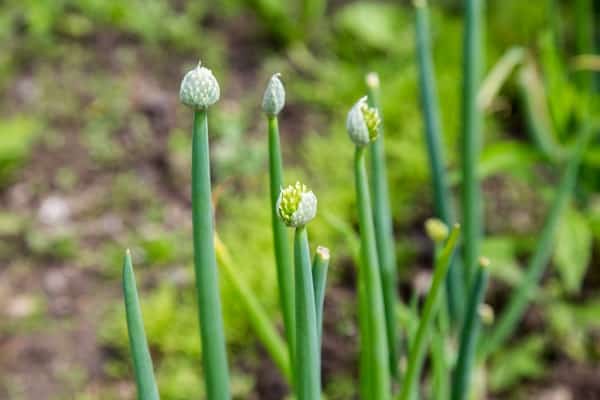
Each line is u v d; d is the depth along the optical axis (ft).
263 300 6.54
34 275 7.26
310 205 3.54
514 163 6.44
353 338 6.43
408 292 6.89
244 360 6.36
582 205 6.85
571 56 8.80
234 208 7.61
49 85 9.27
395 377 4.50
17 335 6.68
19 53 9.65
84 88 9.23
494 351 6.27
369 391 4.25
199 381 6.13
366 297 4.04
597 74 7.11
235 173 8.13
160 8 10.21
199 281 3.79
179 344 6.30
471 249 5.08
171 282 7.00
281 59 9.88
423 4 4.88
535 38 8.89
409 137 8.10
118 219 7.77
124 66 9.59
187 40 9.96
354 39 9.97
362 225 3.90
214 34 10.18
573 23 9.00
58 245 7.48
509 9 8.96
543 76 7.57
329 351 6.36
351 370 6.24
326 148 8.18
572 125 7.03
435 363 4.62
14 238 7.60
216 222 7.52
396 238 7.42
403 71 9.00
